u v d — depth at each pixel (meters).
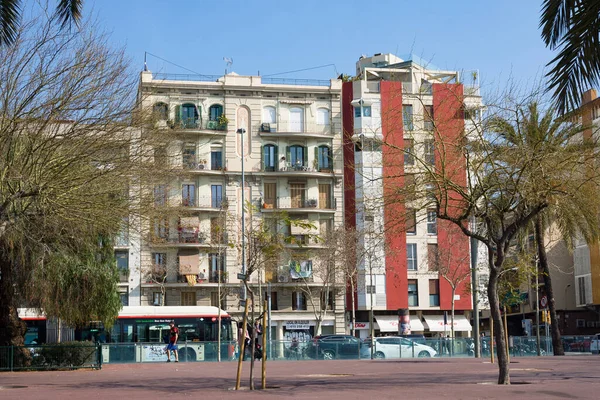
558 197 20.81
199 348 42.28
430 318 68.25
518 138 20.16
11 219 23.36
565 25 13.00
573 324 72.88
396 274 61.81
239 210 66.56
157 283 63.06
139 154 24.98
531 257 44.03
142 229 29.98
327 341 43.88
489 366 30.69
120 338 46.75
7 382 24.28
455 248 59.53
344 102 69.69
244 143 67.88
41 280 33.44
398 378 23.22
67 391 19.66
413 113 21.52
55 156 22.92
